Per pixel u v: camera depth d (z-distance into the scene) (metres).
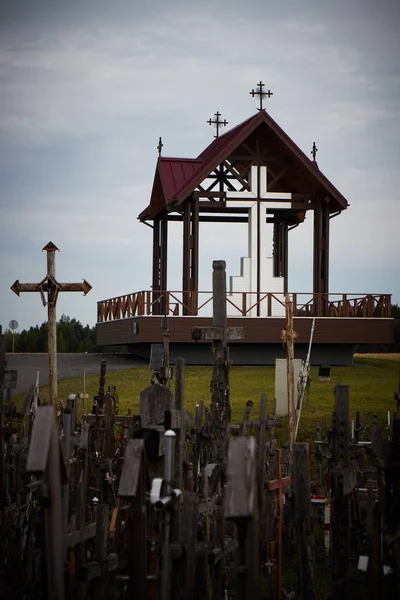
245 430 13.55
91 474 13.74
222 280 14.67
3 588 10.08
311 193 38.72
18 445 14.10
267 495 12.06
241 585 6.47
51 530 6.89
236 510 6.36
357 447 13.98
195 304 36.75
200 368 35.34
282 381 22.27
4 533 11.09
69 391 29.50
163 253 40.50
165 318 14.62
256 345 37.84
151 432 11.41
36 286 19.08
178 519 8.74
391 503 9.64
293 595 10.87
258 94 37.12
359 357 42.56
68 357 40.59
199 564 9.66
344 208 38.44
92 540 9.96
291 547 12.38
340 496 9.11
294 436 16.78
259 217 38.03
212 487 12.32
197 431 14.30
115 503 13.80
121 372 33.84
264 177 38.00
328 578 11.80
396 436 9.50
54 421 6.91
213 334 14.62
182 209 37.53
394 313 52.03
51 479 6.88
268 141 38.00
